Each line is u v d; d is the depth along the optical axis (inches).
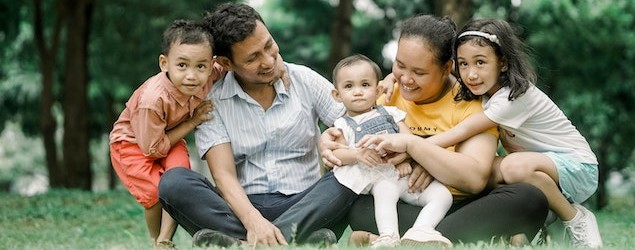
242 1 693.9
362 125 185.8
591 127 627.2
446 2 468.4
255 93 195.5
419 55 181.9
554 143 188.2
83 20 602.9
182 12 645.9
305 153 198.4
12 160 1095.6
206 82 191.5
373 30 816.9
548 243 170.9
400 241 166.2
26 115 863.7
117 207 370.6
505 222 172.9
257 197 193.6
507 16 657.6
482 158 179.0
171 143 192.4
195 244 173.0
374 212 180.7
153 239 196.1
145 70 669.9
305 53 845.2
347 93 187.8
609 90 636.7
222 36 184.9
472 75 179.9
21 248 211.0
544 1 602.5
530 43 612.4
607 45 613.3
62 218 335.3
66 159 603.5
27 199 414.0
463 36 180.5
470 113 185.5
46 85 623.8
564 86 645.3
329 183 181.6
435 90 187.6
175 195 178.2
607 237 243.3
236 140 193.2
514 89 179.6
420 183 179.3
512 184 175.8
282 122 194.1
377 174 179.9
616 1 604.7
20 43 786.8
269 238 173.0
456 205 186.4
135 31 661.9
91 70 689.0
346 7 547.5
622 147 682.2
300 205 180.4
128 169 195.9
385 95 196.2
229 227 178.1
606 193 661.9
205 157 192.9
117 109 847.7
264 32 184.9
